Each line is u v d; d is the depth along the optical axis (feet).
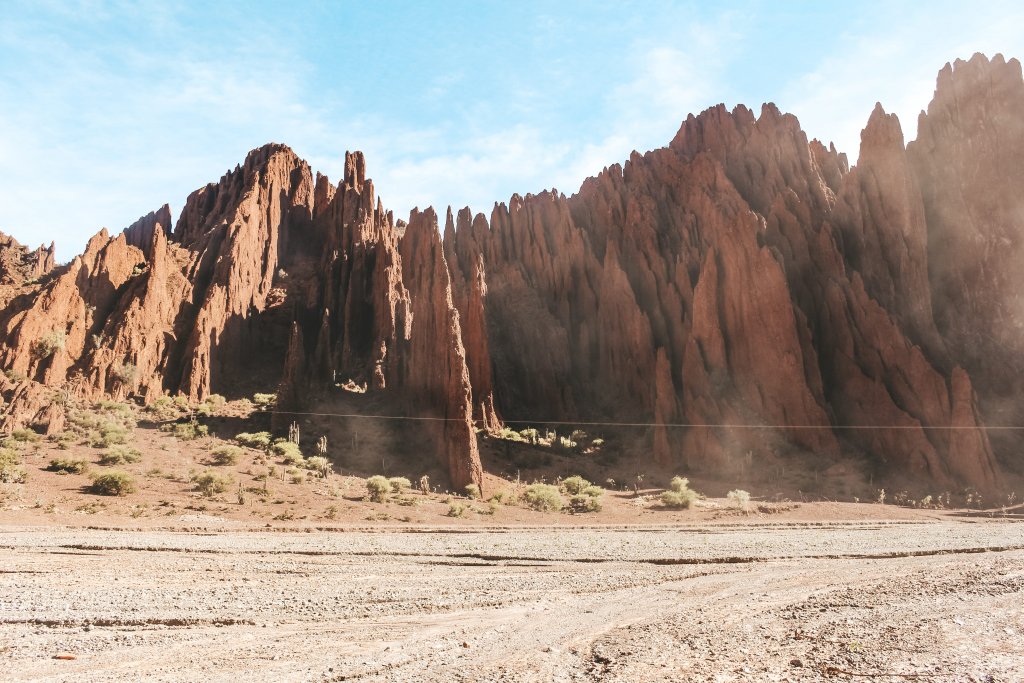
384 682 40.42
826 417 229.66
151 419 213.46
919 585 75.51
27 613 58.75
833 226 281.95
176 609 61.93
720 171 319.06
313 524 130.52
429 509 158.92
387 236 310.65
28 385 200.13
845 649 47.57
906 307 262.47
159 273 262.67
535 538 123.65
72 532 106.93
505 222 357.00
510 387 290.97
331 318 304.30
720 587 77.82
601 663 45.06
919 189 277.23
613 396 286.46
